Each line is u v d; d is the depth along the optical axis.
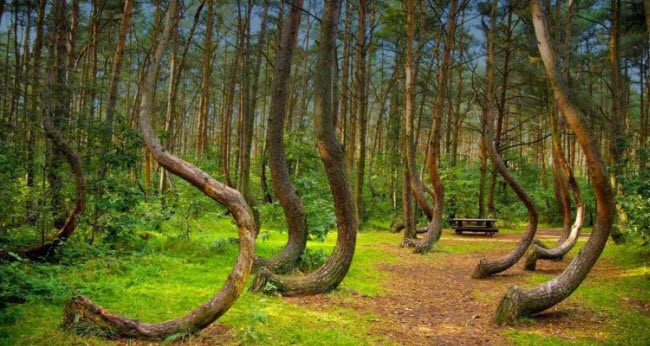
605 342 5.22
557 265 11.11
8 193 8.02
